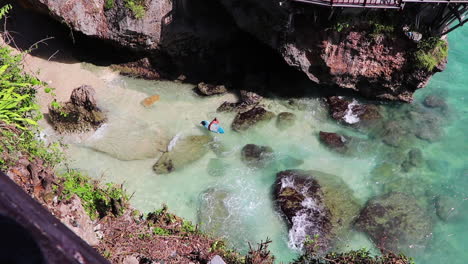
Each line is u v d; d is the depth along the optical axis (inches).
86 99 724.7
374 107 818.8
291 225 641.0
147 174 693.9
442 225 660.7
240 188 689.0
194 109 802.2
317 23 703.1
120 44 805.9
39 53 835.4
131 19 755.4
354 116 798.5
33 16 848.9
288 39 741.3
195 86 837.8
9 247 94.0
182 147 735.7
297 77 832.3
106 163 697.0
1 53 557.6
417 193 699.4
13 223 95.8
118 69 848.3
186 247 545.3
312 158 741.9
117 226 523.2
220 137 759.7
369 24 703.7
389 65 757.9
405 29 698.8
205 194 673.6
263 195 684.1
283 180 693.3
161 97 815.1
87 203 539.5
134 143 731.4
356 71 772.6
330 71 768.3
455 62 915.4
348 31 715.4
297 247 620.4
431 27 705.6
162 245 529.7
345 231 643.5
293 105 813.2
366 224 650.2
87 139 724.7
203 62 844.6
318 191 681.0
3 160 449.4
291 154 745.0
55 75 812.0
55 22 844.6
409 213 666.2
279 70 840.3
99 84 821.2
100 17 774.5
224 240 614.2
